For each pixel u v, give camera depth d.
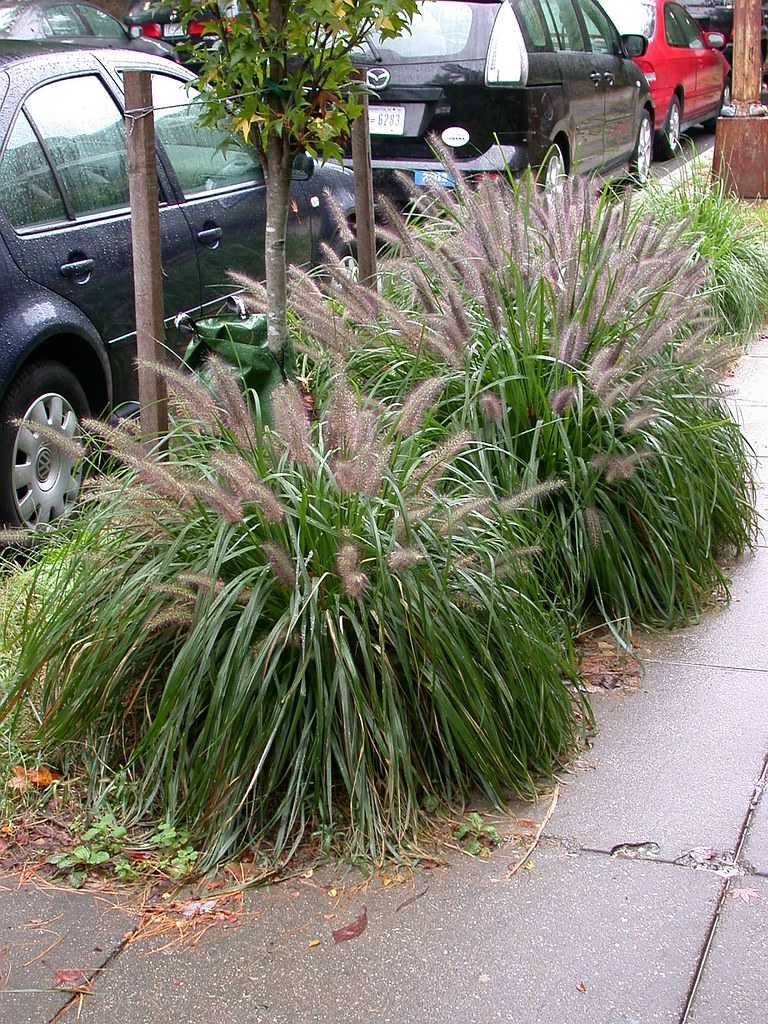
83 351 5.80
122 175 6.25
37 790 3.81
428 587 3.75
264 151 4.85
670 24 16.31
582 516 4.74
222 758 3.54
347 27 4.56
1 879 3.50
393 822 3.59
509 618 3.91
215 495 3.63
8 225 5.40
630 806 3.78
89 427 3.99
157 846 3.58
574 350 4.82
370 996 3.06
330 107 4.86
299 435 3.71
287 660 3.71
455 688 3.71
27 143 5.66
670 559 4.93
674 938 3.22
